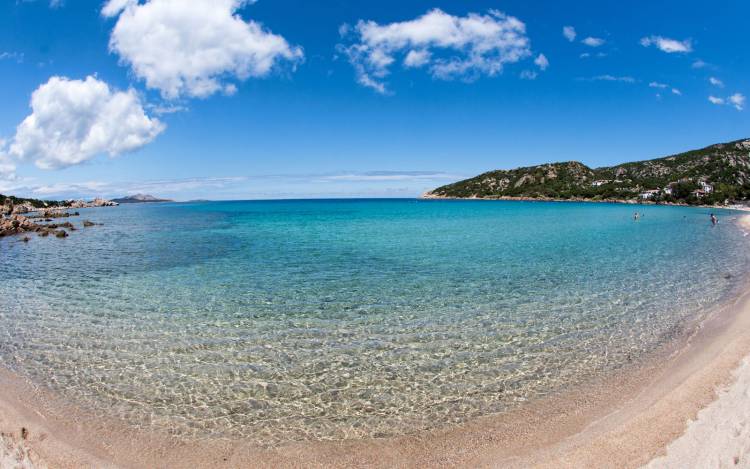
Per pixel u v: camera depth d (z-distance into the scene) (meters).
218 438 8.23
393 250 32.06
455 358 11.65
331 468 7.39
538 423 8.56
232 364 11.34
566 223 61.41
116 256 30.83
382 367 11.13
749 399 8.59
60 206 168.00
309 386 10.16
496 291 18.72
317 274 22.75
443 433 8.32
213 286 20.14
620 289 19.02
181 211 124.62
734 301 16.73
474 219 71.75
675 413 8.53
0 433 8.25
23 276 23.64
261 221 70.94
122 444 8.08
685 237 41.41
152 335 13.52
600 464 7.23
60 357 11.89
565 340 12.91
